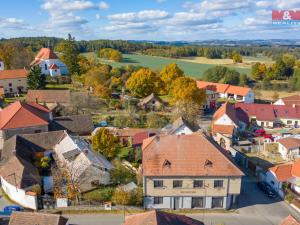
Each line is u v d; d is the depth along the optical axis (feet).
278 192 194.39
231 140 271.28
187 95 333.21
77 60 472.44
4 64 466.70
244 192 197.88
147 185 171.01
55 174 182.80
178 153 175.11
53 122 264.72
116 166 204.13
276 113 346.95
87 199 174.91
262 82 581.12
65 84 415.23
